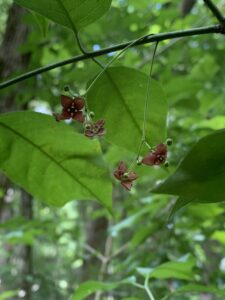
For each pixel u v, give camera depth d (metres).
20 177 0.13
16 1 0.11
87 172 0.12
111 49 0.11
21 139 0.12
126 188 0.11
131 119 0.12
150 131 0.12
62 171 0.12
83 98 0.11
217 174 0.08
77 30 0.11
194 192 0.08
